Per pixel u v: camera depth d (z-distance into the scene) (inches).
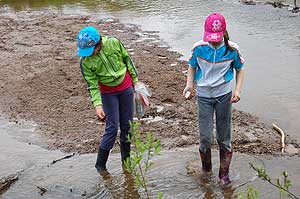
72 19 532.1
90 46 206.5
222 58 202.7
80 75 339.0
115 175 223.8
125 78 219.5
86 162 235.3
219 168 218.4
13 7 637.9
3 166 233.9
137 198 209.0
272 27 444.8
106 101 219.9
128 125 223.5
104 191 214.1
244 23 464.4
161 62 363.6
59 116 281.1
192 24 476.7
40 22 523.5
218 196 207.2
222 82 205.5
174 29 462.0
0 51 408.5
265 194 205.5
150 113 277.4
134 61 366.0
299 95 294.7
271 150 237.8
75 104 295.1
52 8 612.4
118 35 450.0
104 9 582.2
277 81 316.5
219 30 198.2
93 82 214.7
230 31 436.8
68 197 211.0
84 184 219.1
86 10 584.7
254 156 233.5
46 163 235.5
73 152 243.9
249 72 333.1
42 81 331.0
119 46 216.5
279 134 252.2
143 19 513.7
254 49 380.2
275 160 229.9
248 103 287.7
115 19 521.7
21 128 269.0
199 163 229.8
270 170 221.9
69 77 335.9
